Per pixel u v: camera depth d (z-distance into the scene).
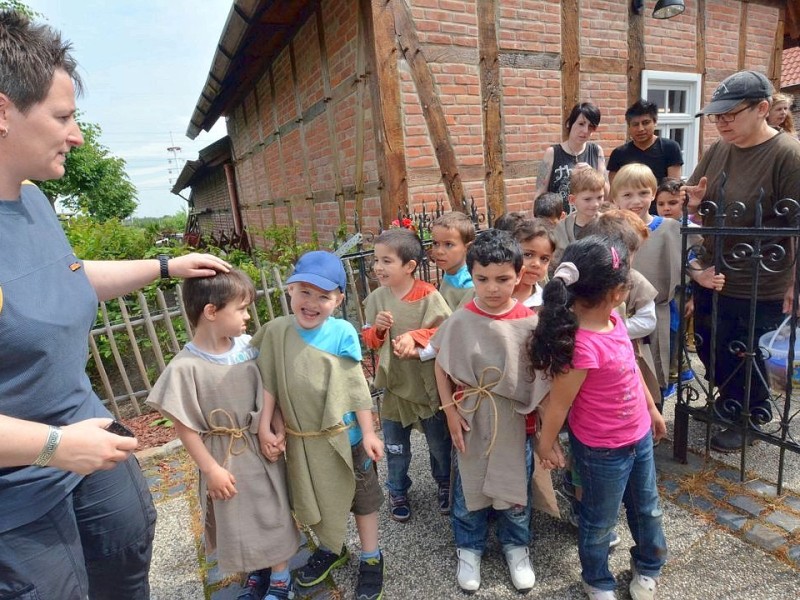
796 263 1.97
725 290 2.58
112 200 23.58
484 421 1.82
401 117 4.65
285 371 1.75
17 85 1.08
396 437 2.28
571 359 1.53
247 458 1.70
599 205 2.60
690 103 6.77
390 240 2.12
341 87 5.38
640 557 1.76
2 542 1.17
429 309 2.13
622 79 5.95
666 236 2.49
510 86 5.17
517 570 1.88
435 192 4.91
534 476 1.99
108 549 1.48
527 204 5.48
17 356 1.13
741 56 7.04
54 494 1.24
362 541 1.91
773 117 3.57
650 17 6.02
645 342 2.47
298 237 7.83
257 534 1.71
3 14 1.12
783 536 2.02
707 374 2.80
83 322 1.30
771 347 2.22
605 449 1.61
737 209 2.19
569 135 4.01
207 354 1.68
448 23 4.74
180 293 3.53
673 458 2.61
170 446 3.10
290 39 6.55
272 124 8.26
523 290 2.07
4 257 1.13
